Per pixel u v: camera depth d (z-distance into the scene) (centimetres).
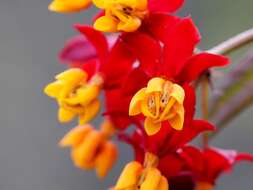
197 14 24
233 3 23
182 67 11
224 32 23
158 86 11
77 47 13
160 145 12
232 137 24
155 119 11
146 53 11
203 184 13
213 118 14
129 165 12
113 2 11
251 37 12
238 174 24
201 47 23
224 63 11
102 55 12
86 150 14
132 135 12
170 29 11
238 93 14
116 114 12
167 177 12
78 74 12
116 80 12
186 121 11
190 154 12
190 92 11
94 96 12
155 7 11
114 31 11
